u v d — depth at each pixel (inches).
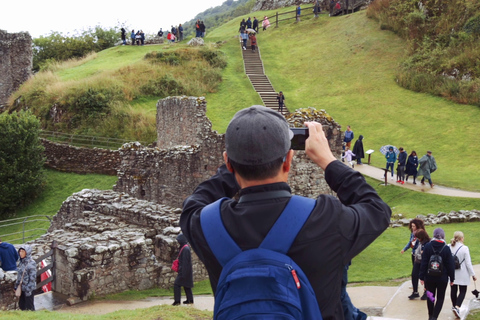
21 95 1579.7
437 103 1282.0
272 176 78.9
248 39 2078.0
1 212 1124.5
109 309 420.8
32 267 399.2
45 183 1208.8
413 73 1422.2
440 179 885.2
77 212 713.0
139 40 2187.5
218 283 73.3
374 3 1927.9
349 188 86.4
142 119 1343.5
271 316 65.7
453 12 1528.1
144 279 484.7
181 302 426.0
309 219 74.0
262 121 78.6
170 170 770.2
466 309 343.9
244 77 1648.6
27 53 1905.8
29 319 330.6
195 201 89.0
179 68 1654.8
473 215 681.0
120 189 852.0
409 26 1652.3
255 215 75.2
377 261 541.6
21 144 1146.0
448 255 315.0
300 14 2368.4
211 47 1876.2
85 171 1237.1
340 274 76.3
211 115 1346.0
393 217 730.2
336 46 1800.0
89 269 451.5
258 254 71.7
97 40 2635.3
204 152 717.9
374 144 1131.3
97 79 1520.7
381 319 311.0
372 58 1632.6
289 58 1815.9
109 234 510.9
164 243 508.7
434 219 687.7
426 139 1114.7
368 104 1350.9
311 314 69.3
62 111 1422.2
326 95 1460.4
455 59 1373.0
